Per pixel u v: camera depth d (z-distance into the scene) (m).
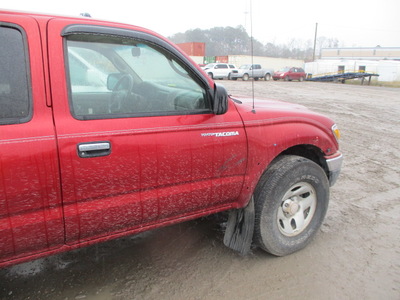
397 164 5.74
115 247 3.00
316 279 2.63
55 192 1.80
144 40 2.09
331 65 39.56
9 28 1.69
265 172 2.72
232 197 2.55
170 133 2.12
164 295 2.42
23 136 1.69
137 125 2.02
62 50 1.82
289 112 2.84
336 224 3.52
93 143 1.84
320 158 3.13
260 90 20.14
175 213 2.33
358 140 7.49
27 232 1.77
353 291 2.51
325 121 3.10
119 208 2.03
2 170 1.64
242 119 2.47
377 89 25.34
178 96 2.23
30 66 1.73
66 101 1.83
